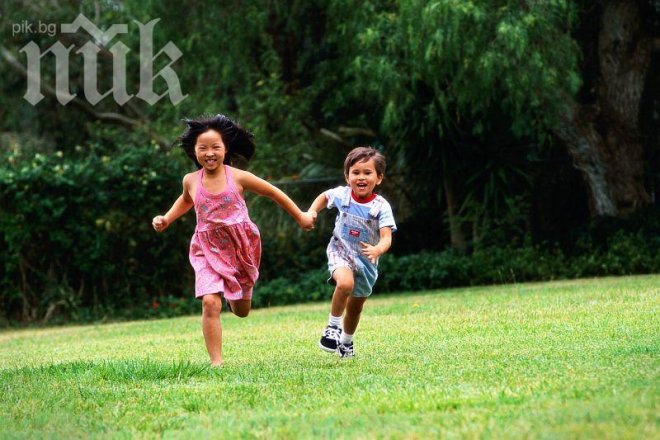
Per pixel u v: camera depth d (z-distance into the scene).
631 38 28.70
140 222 27.14
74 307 26.67
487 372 9.59
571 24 27.22
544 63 25.19
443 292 25.31
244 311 12.27
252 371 10.86
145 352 14.70
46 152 39.03
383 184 32.03
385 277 27.81
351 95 30.45
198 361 12.61
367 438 6.66
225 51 32.19
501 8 25.14
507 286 25.64
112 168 26.88
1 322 26.56
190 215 27.73
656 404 7.21
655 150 30.95
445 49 25.00
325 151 33.28
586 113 28.23
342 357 12.01
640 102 30.38
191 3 31.98
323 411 7.88
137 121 38.91
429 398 8.13
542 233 30.39
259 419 7.63
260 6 31.84
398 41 26.27
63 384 10.34
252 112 31.92
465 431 6.65
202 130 11.84
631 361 9.66
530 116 27.61
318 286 27.52
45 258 26.66
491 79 25.05
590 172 28.92
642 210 28.78
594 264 26.91
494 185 28.42
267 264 29.67
